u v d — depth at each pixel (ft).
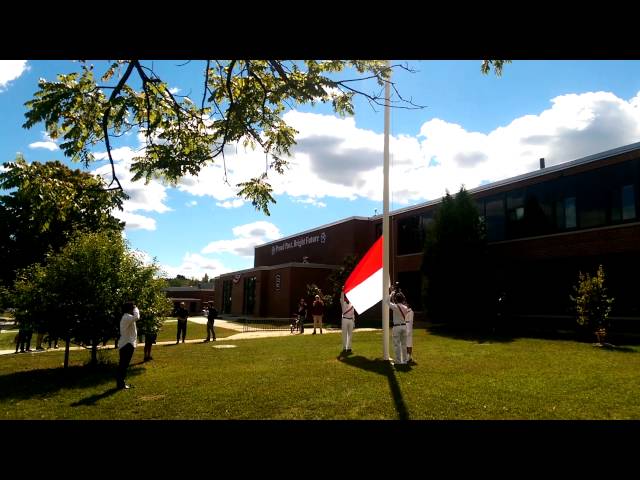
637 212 55.31
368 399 24.54
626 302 55.52
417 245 91.20
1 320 136.87
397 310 35.24
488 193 74.59
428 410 22.43
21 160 17.01
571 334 54.54
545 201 66.54
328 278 108.17
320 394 25.84
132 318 30.35
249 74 18.25
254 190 22.52
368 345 49.16
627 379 28.25
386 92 22.57
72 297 38.06
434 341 51.21
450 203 67.36
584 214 61.21
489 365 33.91
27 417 23.03
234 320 119.24
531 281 67.51
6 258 88.48
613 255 57.47
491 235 74.64
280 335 72.49
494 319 63.16
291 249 141.38
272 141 21.57
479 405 22.97
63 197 17.44
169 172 19.67
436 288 66.08
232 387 28.40
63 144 17.84
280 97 18.67
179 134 19.69
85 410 24.27
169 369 37.24
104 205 17.75
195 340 66.13
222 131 20.34
